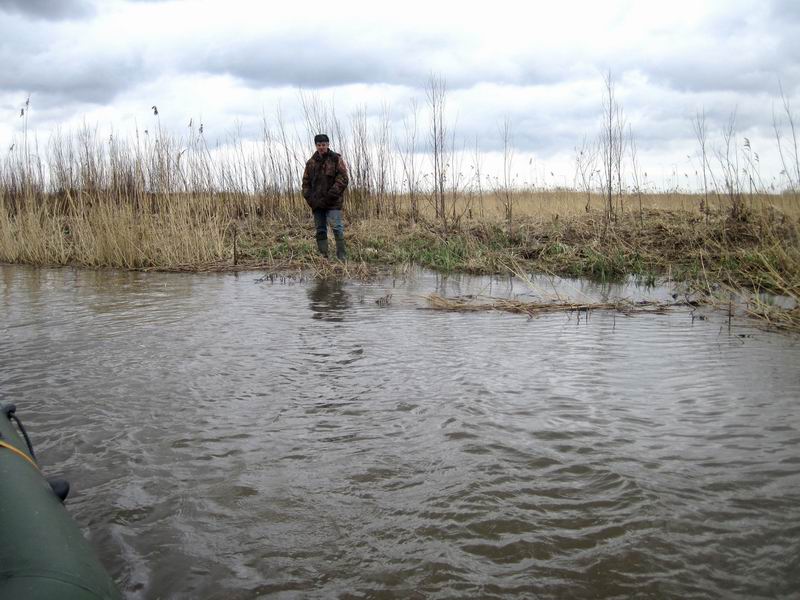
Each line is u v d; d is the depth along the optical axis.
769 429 3.89
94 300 8.70
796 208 8.66
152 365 5.44
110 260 12.71
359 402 4.48
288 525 2.94
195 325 7.00
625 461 3.49
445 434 3.89
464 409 4.29
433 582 2.54
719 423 3.99
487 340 6.16
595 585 2.51
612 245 11.32
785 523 2.88
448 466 3.48
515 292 8.98
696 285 8.59
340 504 3.12
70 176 15.23
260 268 11.88
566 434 3.86
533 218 14.74
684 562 2.62
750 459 3.50
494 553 2.71
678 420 4.05
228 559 2.70
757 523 2.88
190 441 3.86
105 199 13.61
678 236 11.41
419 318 7.26
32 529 1.95
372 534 2.86
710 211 12.62
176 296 8.98
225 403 4.50
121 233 12.60
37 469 2.50
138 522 2.99
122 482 3.36
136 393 4.73
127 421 4.18
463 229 13.97
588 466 3.45
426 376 5.03
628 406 4.31
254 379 5.02
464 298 8.34
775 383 4.71
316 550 2.76
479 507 3.06
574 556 2.68
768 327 6.55
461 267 11.25
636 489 3.19
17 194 15.55
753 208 11.16
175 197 13.34
